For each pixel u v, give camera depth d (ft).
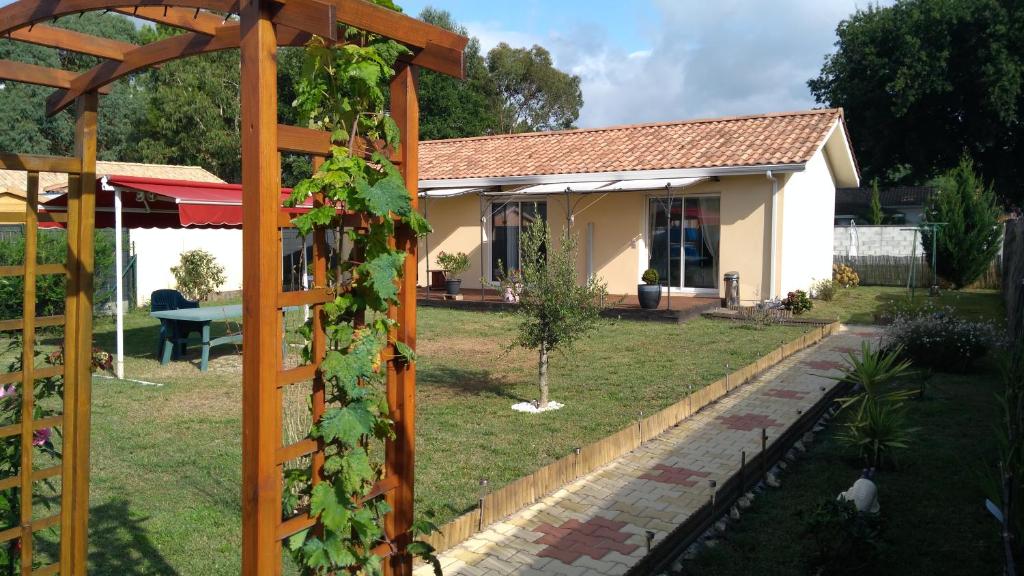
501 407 28.96
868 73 107.96
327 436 8.48
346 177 8.54
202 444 24.17
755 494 20.31
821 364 37.50
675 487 20.20
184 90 113.19
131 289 64.44
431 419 27.12
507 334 48.01
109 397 31.17
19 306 26.84
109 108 118.11
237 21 9.92
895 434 22.17
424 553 10.34
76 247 11.85
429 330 49.90
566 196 60.85
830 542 15.56
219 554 16.11
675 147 63.67
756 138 61.21
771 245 56.80
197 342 47.01
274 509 8.18
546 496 19.63
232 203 36.27
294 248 55.52
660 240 62.44
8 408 13.34
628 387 32.22
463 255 67.67
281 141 8.21
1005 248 63.72
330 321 8.95
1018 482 15.75
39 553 16.06
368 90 9.12
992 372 35.81
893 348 36.99
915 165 118.01
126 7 9.54
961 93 104.12
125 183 33.81
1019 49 98.73
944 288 78.07
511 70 158.40
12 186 62.03
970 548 16.81
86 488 11.99
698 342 43.80
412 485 10.37
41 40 10.85
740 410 28.48
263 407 7.97
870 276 83.15
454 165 73.10
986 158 113.19
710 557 16.47
